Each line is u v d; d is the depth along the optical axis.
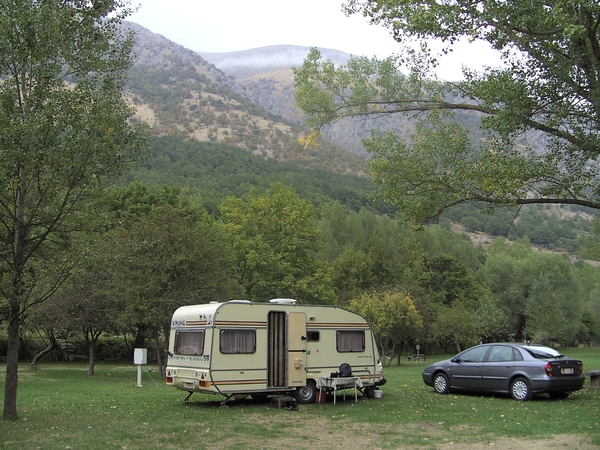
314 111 20.66
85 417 12.09
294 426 11.16
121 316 24.88
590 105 15.75
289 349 14.59
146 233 24.59
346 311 15.74
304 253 40.78
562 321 52.16
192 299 24.55
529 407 13.27
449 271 61.38
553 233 154.12
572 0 12.99
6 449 8.86
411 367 36.78
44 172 11.00
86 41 12.12
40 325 27.89
